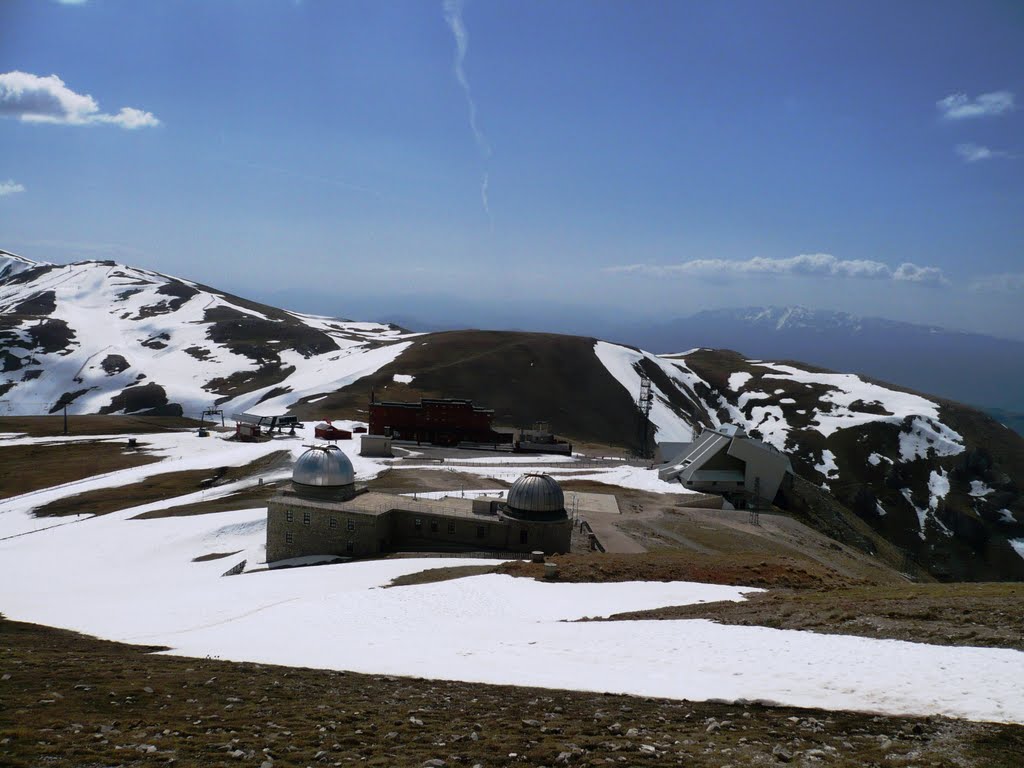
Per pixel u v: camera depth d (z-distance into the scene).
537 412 196.50
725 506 99.62
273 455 116.25
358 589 47.06
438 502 70.31
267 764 14.02
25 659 25.89
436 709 19.58
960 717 17.39
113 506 89.12
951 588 35.19
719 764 14.48
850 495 166.00
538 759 14.97
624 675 23.61
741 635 27.44
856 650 23.80
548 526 63.00
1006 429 197.75
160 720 17.55
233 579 55.88
